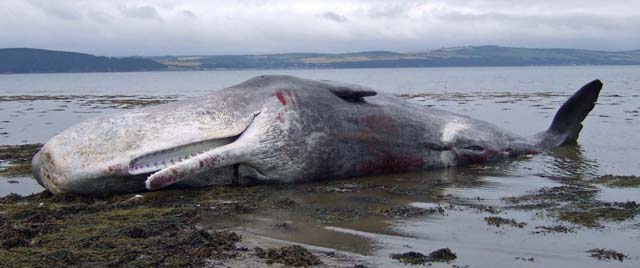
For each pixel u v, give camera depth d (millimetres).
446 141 11789
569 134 14016
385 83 75625
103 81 112188
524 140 13180
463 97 36625
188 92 54469
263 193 9594
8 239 6848
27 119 23953
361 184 10281
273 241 6949
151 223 7664
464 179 10609
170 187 9898
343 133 10617
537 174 10961
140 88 68438
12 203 9125
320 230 7402
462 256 6383
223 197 9336
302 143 10188
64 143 9266
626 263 6113
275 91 10359
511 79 87812
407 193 9500
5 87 75250
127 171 9242
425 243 6848
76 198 9289
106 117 9656
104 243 6785
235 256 6387
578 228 7305
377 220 7840
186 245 6707
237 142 9852
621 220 7586
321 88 10805
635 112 22438
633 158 12406
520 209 8281
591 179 10383
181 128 9727
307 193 9594
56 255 6363
